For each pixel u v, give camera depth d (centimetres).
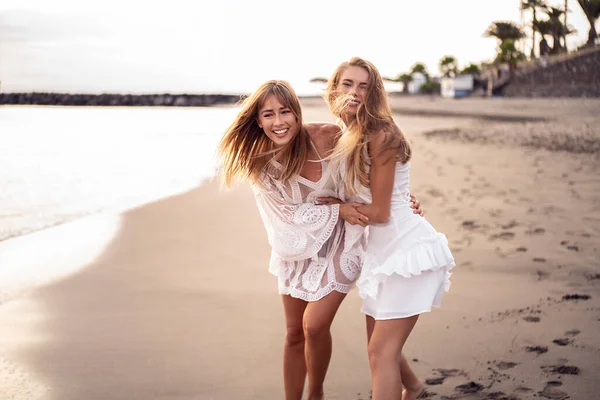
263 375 313
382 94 257
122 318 399
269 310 409
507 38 7700
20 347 351
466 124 2570
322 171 261
